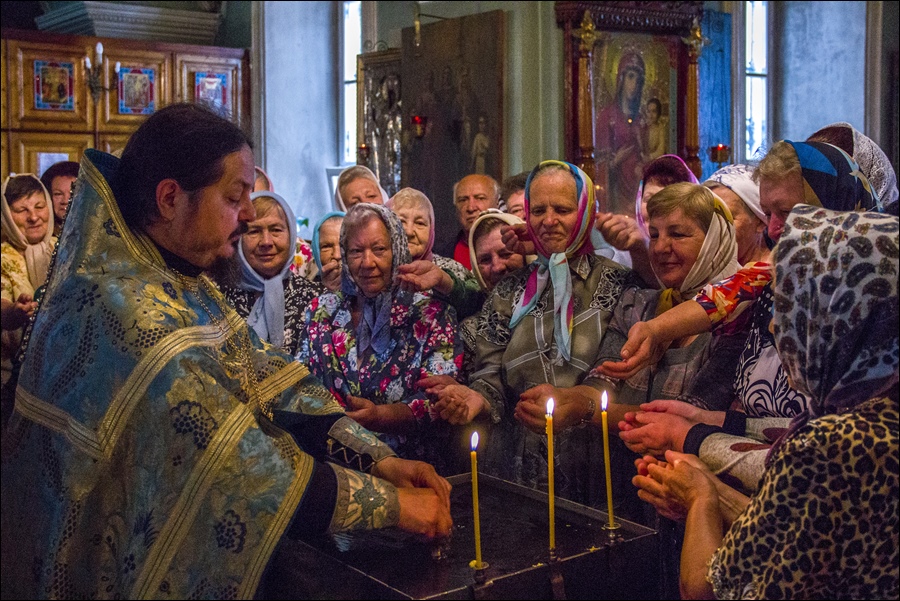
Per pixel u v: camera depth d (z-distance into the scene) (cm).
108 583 141
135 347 142
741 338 186
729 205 212
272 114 789
